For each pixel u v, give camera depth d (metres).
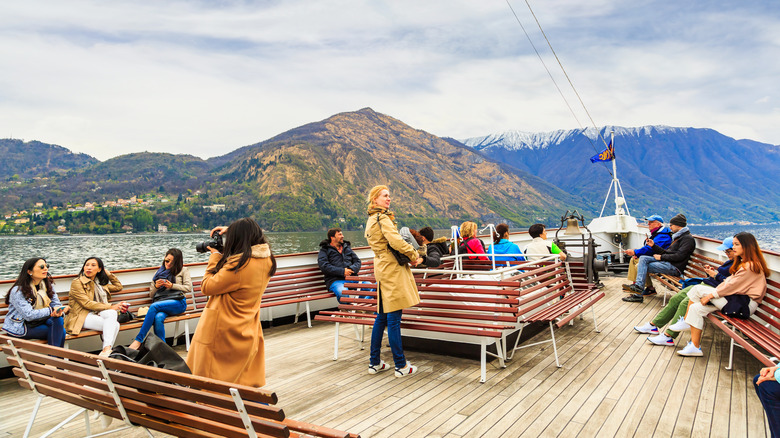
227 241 2.91
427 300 4.65
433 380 4.17
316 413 3.51
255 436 1.97
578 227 9.91
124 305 5.25
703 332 5.61
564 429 3.13
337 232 6.76
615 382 4.01
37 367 2.95
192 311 5.79
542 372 4.32
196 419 2.21
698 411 3.37
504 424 3.22
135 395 2.44
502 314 4.43
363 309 4.90
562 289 5.65
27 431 3.06
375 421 3.33
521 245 11.67
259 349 3.06
